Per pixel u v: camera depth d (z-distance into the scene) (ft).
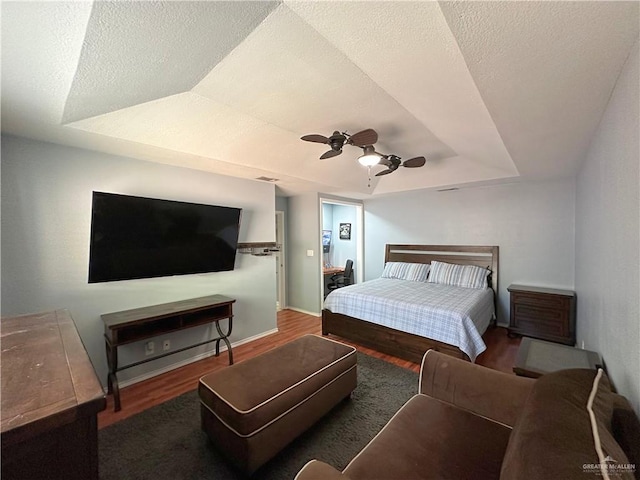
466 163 12.29
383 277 16.93
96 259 7.97
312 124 8.17
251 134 8.46
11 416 2.34
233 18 3.76
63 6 2.93
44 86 4.57
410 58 3.95
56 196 7.60
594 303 6.92
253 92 6.34
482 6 2.57
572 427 2.62
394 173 14.51
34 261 7.32
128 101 5.85
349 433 6.51
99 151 8.23
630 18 2.65
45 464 2.43
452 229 15.74
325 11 3.27
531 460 2.46
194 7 3.31
